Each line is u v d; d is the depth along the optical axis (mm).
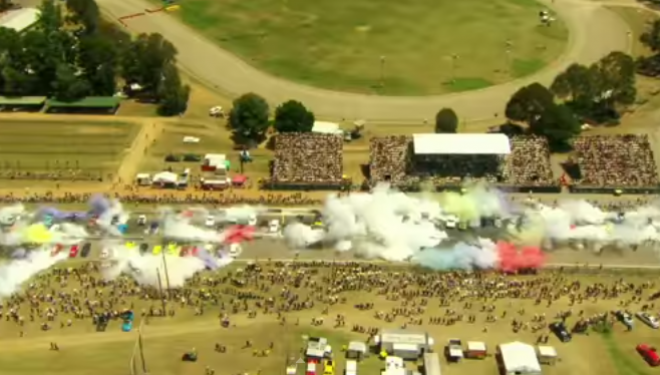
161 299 199625
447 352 183500
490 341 186750
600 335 189750
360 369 179000
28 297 199875
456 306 197750
